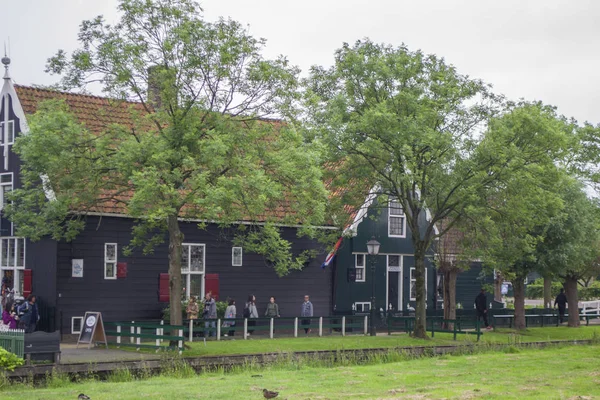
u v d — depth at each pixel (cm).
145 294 3091
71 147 2392
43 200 2506
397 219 3922
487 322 3809
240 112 2503
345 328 3406
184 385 1706
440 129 3020
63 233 2678
